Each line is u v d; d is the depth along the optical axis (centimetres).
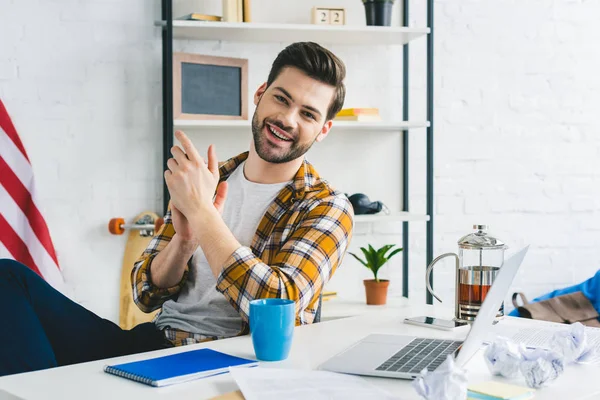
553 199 347
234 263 155
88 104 303
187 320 178
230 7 291
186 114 289
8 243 288
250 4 301
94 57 303
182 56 288
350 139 328
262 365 128
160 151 311
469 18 336
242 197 186
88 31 302
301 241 169
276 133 177
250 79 318
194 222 159
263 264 157
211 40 314
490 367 125
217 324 176
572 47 345
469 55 337
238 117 300
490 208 341
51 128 300
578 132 348
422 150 335
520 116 342
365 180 330
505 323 171
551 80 345
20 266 176
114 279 307
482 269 169
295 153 179
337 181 328
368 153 330
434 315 181
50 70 299
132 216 309
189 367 122
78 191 303
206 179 160
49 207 300
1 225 287
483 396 109
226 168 194
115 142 306
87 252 304
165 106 302
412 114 333
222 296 178
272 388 110
